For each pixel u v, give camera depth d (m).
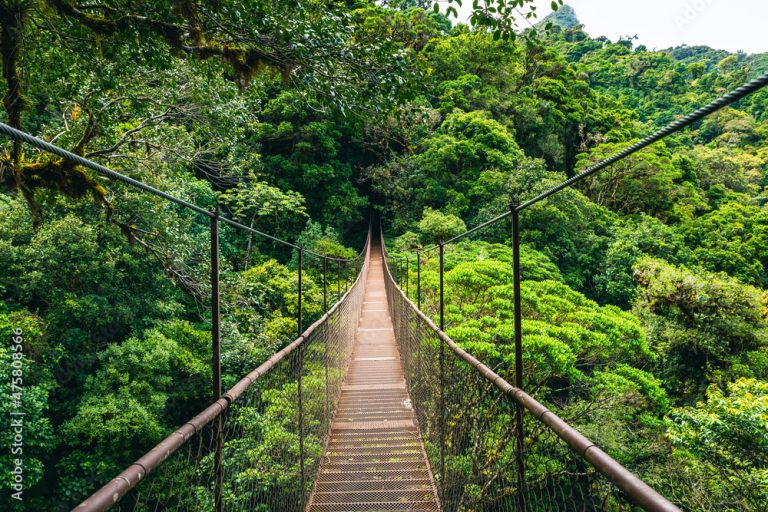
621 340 7.39
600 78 46.88
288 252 17.80
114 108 4.20
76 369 6.98
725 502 5.12
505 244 15.57
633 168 21.62
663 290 10.41
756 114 42.31
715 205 26.48
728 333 9.62
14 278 6.91
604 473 0.84
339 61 3.13
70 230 6.92
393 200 21.75
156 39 3.06
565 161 28.03
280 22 2.79
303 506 2.75
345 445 3.90
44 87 3.53
